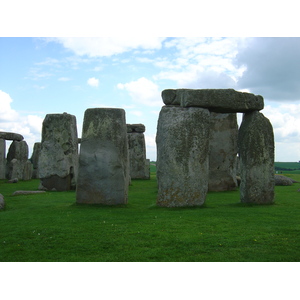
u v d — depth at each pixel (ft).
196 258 19.97
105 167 37.42
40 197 47.11
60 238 23.99
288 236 24.36
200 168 36.32
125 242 23.02
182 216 31.37
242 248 21.71
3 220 29.81
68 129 57.41
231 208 35.99
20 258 20.04
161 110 37.09
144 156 93.04
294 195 49.26
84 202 37.91
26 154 93.56
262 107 39.04
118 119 37.78
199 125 36.22
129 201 43.80
